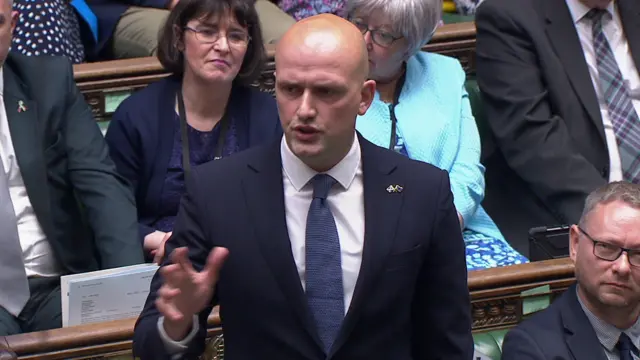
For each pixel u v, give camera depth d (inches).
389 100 282.5
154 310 162.2
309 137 156.1
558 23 307.1
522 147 300.4
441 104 283.7
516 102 301.9
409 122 278.1
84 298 217.9
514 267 244.8
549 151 295.6
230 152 262.7
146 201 263.6
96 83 299.6
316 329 159.6
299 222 163.6
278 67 155.9
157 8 336.5
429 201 164.4
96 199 244.5
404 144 276.4
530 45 305.6
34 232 242.5
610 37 311.0
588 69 306.8
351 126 158.4
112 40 338.3
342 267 161.8
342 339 159.2
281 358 161.6
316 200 163.2
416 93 282.8
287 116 156.2
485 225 290.2
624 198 211.6
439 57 292.7
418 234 162.6
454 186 277.3
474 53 331.3
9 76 242.4
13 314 237.8
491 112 309.3
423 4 266.1
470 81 331.0
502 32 307.9
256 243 160.6
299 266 162.1
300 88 154.4
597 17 308.2
